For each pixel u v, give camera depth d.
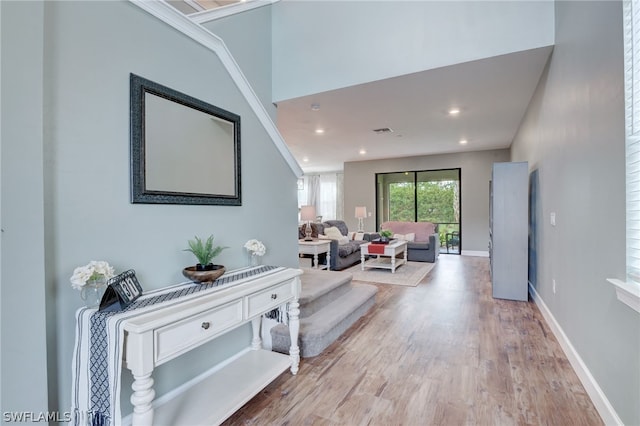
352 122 4.92
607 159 1.70
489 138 6.08
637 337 1.39
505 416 1.75
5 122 1.14
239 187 2.36
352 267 6.21
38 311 1.23
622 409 1.52
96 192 1.48
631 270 1.48
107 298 1.36
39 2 1.24
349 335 2.89
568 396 1.93
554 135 2.79
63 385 1.35
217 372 2.05
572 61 2.24
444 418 1.74
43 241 1.24
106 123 1.52
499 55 2.81
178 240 1.90
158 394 1.75
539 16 2.69
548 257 3.12
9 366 1.15
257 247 2.34
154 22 1.77
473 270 5.79
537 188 3.66
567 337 2.45
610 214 1.67
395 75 3.21
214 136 2.16
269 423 1.72
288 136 5.89
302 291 2.93
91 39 1.47
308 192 12.10
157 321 1.27
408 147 7.02
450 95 3.76
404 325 3.13
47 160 1.30
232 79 2.33
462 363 2.35
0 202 1.13
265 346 2.57
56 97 1.33
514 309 3.59
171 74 1.86
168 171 1.82
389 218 8.79
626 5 1.47
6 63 1.14
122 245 1.59
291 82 3.71
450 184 8.06
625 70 1.49
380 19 3.28
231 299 1.62
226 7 3.04
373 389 2.03
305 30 3.63
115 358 1.23
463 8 2.93
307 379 2.16
